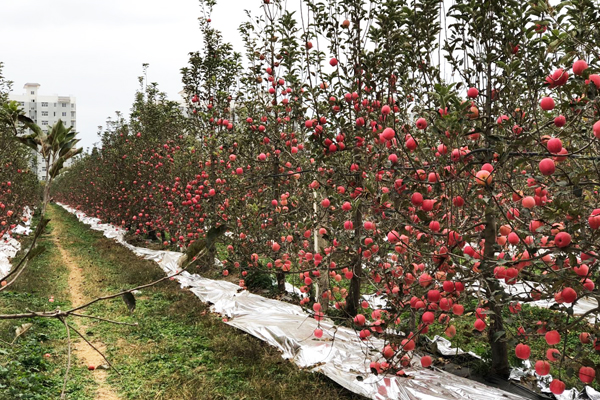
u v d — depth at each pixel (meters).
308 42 6.56
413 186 3.49
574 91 3.05
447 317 3.44
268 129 7.88
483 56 4.46
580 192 2.80
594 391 4.57
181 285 10.77
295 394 5.15
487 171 3.00
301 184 6.52
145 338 7.31
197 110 12.27
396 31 5.20
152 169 16.03
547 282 2.79
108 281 11.35
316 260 5.41
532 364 5.45
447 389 4.61
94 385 5.59
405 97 4.86
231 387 5.44
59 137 1.56
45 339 7.02
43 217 1.51
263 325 7.02
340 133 6.05
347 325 6.68
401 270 4.30
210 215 9.39
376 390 4.71
